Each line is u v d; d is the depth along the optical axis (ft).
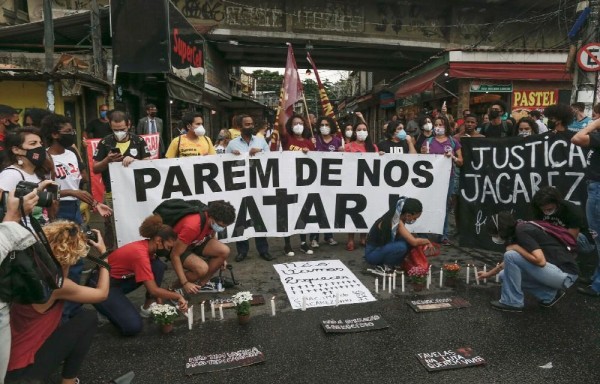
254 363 9.80
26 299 6.91
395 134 19.42
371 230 15.49
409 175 18.03
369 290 14.12
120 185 15.34
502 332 11.24
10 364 7.48
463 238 18.61
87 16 33.32
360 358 10.03
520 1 65.16
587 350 10.31
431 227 18.28
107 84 31.35
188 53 40.63
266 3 63.82
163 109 43.42
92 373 9.61
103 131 27.20
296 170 17.51
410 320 11.96
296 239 20.79
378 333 11.22
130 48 31.53
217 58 70.18
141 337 11.25
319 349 10.46
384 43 67.62
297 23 65.10
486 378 9.21
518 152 17.20
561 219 12.91
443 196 18.20
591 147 12.77
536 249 11.94
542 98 42.24
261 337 11.09
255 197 17.20
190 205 12.78
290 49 20.49
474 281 14.96
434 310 12.51
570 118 16.16
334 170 17.76
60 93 31.27
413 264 15.23
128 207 15.46
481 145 17.94
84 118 33.47
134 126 38.63
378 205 18.07
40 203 7.84
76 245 7.78
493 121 21.65
